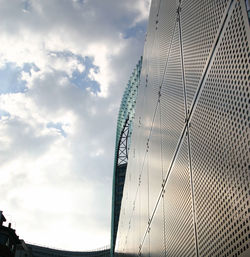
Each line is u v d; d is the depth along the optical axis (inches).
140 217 453.4
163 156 310.3
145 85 506.0
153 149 374.0
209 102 181.3
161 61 361.1
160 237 299.6
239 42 150.4
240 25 151.2
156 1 446.9
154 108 389.1
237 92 147.3
